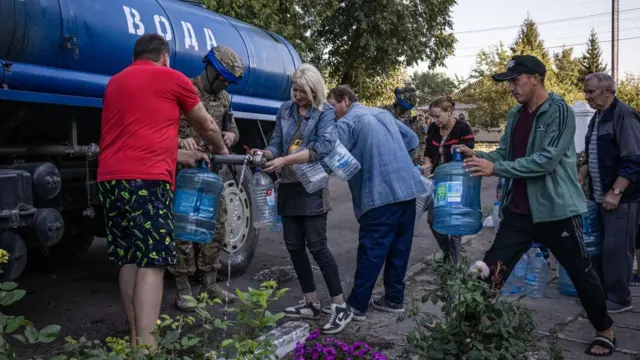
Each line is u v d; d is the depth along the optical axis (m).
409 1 24.95
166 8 5.10
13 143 4.11
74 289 5.50
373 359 3.13
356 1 22.91
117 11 4.50
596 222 4.93
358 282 4.48
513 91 3.67
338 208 11.21
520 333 2.85
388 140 4.48
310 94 4.18
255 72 6.16
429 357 2.89
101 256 6.94
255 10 12.11
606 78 4.67
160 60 3.48
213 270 4.93
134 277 3.47
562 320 4.60
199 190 3.79
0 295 2.07
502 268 3.54
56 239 3.85
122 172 3.18
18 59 3.80
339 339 4.12
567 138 3.48
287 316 4.55
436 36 26.48
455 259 5.50
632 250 4.79
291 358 3.70
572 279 3.73
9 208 3.53
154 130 3.23
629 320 4.59
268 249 7.43
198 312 2.42
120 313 4.80
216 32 5.67
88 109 4.43
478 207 4.05
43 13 3.89
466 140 5.60
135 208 3.17
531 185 3.59
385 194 4.40
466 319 2.93
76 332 4.32
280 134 4.44
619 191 4.56
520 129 3.73
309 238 4.33
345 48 25.48
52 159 4.45
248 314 2.44
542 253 5.90
